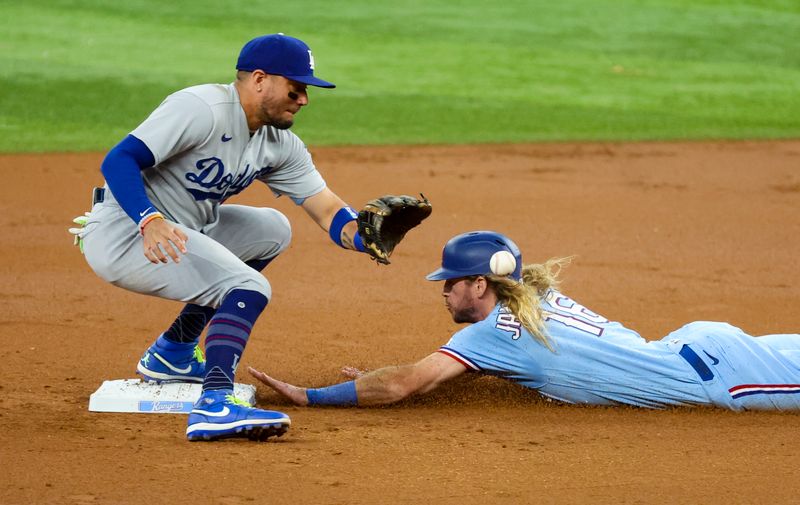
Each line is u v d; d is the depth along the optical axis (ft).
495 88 222.07
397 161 162.40
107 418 57.57
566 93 220.84
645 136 187.42
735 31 283.79
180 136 53.36
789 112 211.20
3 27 249.14
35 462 48.60
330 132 182.39
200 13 274.98
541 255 109.81
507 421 58.03
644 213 132.16
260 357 73.56
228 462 49.14
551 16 291.58
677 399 59.36
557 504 44.19
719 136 189.37
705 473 48.60
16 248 107.55
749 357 59.47
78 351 73.82
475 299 59.47
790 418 58.54
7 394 62.28
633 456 51.26
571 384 59.41
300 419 57.98
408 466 49.16
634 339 60.18
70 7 273.54
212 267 54.85
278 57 54.19
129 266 55.21
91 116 183.62
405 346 77.30
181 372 62.18
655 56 257.75
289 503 43.73
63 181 142.00
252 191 144.36
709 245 115.44
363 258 107.76
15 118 180.14
